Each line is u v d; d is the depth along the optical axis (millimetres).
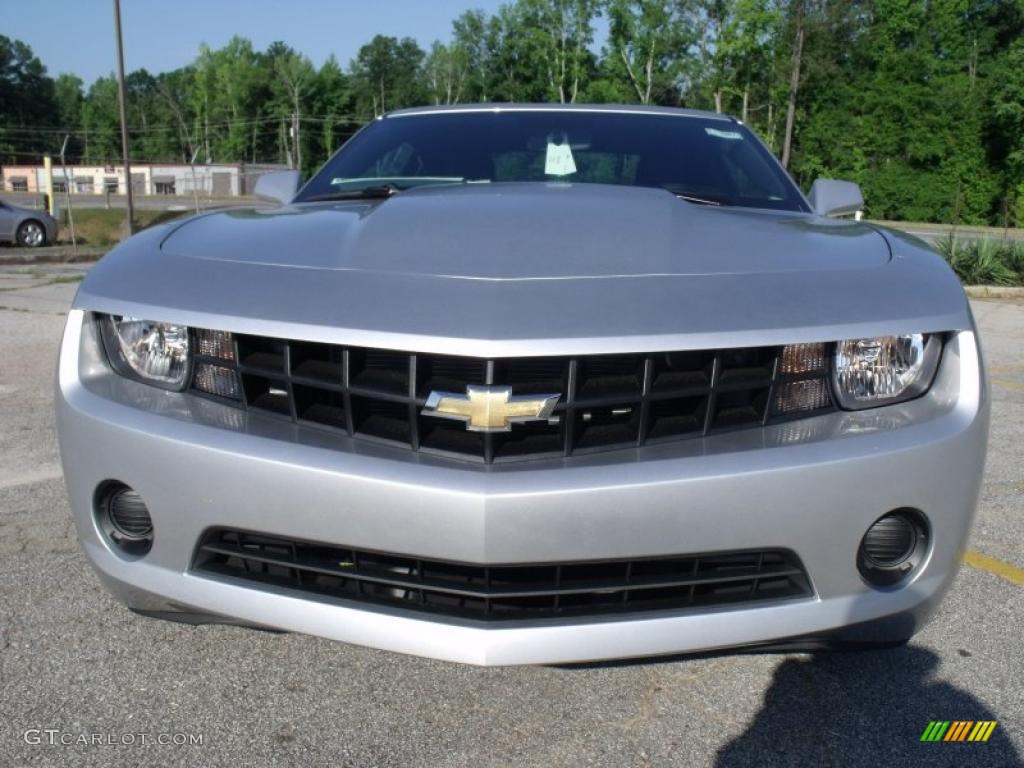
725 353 1999
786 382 2033
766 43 54188
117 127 110625
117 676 2449
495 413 1883
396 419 1990
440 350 1884
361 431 1984
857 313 2068
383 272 2109
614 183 3164
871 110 53406
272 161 96812
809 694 2424
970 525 2146
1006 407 5906
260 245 2359
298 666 2525
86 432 2148
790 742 2215
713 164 3283
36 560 3170
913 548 2086
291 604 2004
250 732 2223
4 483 3996
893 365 2113
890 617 2061
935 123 50781
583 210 2496
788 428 2025
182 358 2174
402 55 98062
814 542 1961
